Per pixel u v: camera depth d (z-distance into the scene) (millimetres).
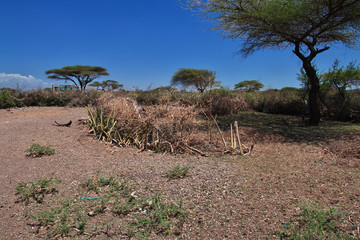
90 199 2484
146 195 2578
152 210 2291
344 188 2729
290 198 2506
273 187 2779
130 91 11484
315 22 7812
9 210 2316
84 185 2807
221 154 4387
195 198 2512
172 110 5168
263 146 5059
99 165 3521
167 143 4633
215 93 11250
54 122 6867
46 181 2658
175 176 3064
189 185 2811
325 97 9773
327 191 2662
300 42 8789
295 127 7469
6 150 4199
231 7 7930
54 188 2695
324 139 5543
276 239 1878
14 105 12148
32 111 10305
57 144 4656
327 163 3738
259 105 12484
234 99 11922
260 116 10273
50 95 13281
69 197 2537
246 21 7871
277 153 4457
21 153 4043
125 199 2488
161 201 2438
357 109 8695
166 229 2025
